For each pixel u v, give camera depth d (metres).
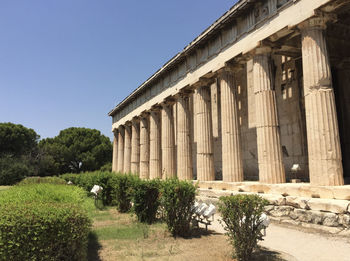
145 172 32.69
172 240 10.02
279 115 20.28
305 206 11.62
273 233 10.86
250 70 23.14
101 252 8.69
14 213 6.14
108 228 12.05
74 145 67.69
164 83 27.75
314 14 12.52
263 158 14.98
